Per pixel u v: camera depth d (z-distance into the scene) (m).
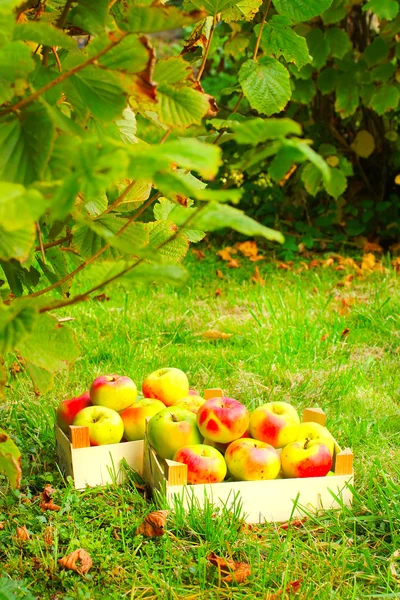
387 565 2.17
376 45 5.02
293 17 1.89
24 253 1.17
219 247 5.84
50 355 1.47
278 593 1.99
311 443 2.42
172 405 2.73
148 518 2.25
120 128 1.56
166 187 1.13
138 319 4.18
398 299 4.52
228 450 2.39
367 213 5.74
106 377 2.68
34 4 1.55
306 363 3.58
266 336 3.93
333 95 5.75
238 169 1.25
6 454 1.45
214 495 2.32
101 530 2.27
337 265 5.39
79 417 2.56
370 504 2.41
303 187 5.84
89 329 3.97
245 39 4.42
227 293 4.79
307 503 2.39
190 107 1.45
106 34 1.24
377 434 2.93
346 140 5.99
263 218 6.09
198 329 4.13
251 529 2.32
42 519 2.31
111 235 1.22
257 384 3.36
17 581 1.93
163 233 1.88
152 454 2.45
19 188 1.02
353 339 3.96
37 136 1.24
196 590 2.04
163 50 9.41
